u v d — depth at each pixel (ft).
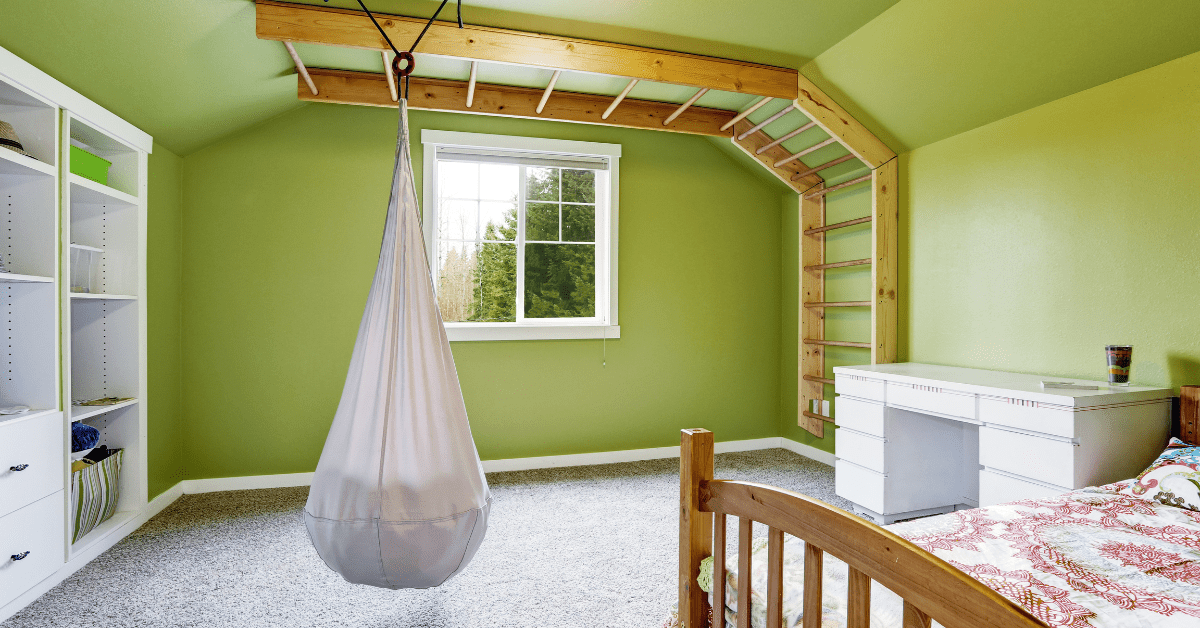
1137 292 7.29
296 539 8.47
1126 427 6.70
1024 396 6.91
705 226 13.55
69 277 7.18
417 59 9.35
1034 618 2.18
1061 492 6.56
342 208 11.25
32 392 6.90
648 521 9.27
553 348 12.48
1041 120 8.41
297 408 11.07
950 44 8.11
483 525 6.11
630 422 13.03
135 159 8.70
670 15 8.12
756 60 9.54
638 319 13.05
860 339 11.85
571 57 8.58
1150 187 7.13
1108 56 7.23
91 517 7.88
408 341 6.21
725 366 13.74
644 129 12.18
